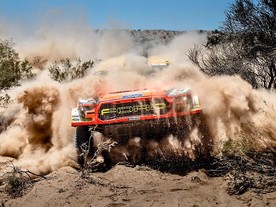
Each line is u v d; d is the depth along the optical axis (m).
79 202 5.49
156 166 6.97
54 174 6.82
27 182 6.49
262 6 10.20
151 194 5.66
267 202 5.16
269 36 10.07
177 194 5.60
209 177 6.38
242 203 5.22
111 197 5.61
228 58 10.51
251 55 10.27
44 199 5.69
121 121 6.82
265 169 6.05
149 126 6.84
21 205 5.57
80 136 7.08
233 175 5.85
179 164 6.86
